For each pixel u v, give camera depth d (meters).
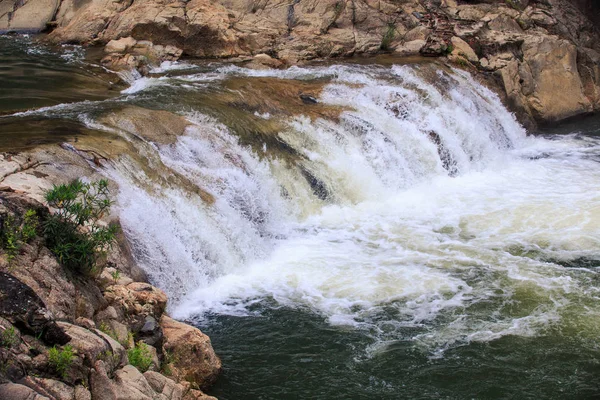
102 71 18.58
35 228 7.90
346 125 16.83
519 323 10.98
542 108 23.20
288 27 22.22
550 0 27.75
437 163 17.66
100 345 7.27
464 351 10.26
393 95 18.62
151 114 14.27
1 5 23.78
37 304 6.95
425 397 9.34
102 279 8.71
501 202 15.94
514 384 9.62
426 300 11.59
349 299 11.56
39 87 16.86
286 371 9.77
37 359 6.68
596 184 17.19
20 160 10.71
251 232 13.25
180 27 20.69
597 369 9.93
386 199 15.91
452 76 21.33
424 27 23.50
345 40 22.30
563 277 12.43
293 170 15.09
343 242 13.70
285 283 12.06
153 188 12.19
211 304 11.36
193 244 12.07
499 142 20.77
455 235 14.12
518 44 24.11
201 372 9.17
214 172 13.63
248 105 16.39
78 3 23.14
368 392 9.41
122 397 7.07
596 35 28.81
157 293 9.31
